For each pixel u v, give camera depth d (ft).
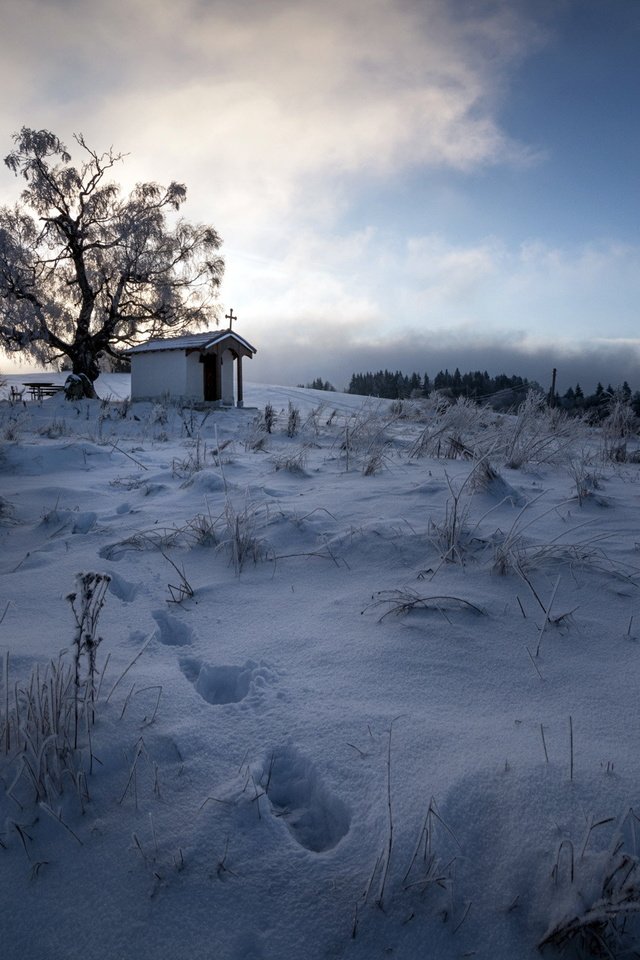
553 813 6.60
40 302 83.87
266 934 5.57
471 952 5.43
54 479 26.32
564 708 8.71
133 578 14.07
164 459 32.04
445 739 7.94
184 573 14.40
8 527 19.16
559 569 13.33
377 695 9.07
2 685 9.13
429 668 9.78
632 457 29.17
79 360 89.92
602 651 10.28
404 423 40.16
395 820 6.60
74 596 8.13
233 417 62.80
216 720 8.50
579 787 6.91
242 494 20.86
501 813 6.68
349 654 10.27
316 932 5.59
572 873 5.81
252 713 8.67
